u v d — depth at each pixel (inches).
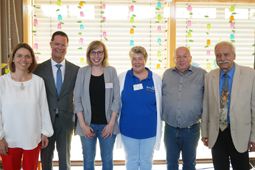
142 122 87.3
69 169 94.1
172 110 89.3
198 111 88.6
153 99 89.1
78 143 140.5
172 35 125.5
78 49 129.3
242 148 77.3
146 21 130.4
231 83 80.6
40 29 127.9
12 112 74.4
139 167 95.4
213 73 85.2
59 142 90.2
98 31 129.6
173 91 90.2
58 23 123.6
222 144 82.2
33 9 126.3
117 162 126.3
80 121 85.4
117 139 95.8
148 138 89.2
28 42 121.3
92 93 86.1
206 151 135.9
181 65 87.4
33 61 81.4
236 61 133.4
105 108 85.9
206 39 131.2
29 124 76.3
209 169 120.0
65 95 88.9
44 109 82.3
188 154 90.4
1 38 117.0
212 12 129.6
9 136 74.9
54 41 87.0
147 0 124.8
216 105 81.9
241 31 132.0
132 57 87.0
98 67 88.4
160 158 129.6
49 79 87.4
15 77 78.2
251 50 132.8
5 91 75.0
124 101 89.2
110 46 130.6
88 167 87.4
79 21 123.7
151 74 91.7
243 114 77.3
